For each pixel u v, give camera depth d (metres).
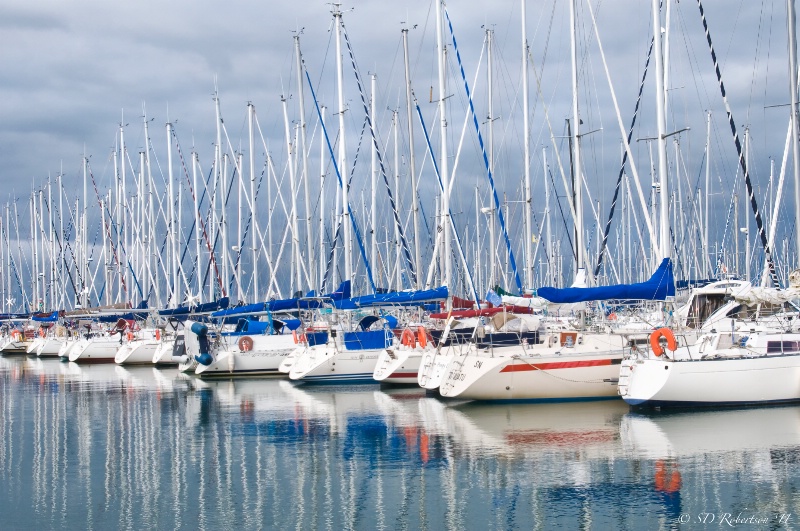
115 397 31.55
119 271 60.69
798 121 25.67
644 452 18.70
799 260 25.39
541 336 26.53
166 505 16.17
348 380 33.22
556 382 25.16
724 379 22.48
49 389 35.03
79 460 20.11
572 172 41.59
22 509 16.11
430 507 15.53
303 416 25.36
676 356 23.30
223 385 34.50
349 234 39.59
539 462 18.25
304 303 37.03
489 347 26.03
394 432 22.12
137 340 47.84
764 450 18.47
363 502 15.98
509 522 14.57
